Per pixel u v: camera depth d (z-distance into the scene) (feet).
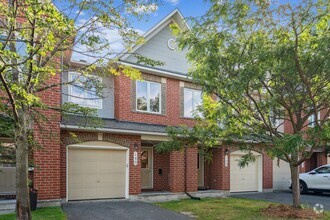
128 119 50.34
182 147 39.14
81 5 23.20
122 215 35.83
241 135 35.50
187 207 42.06
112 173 46.93
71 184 43.68
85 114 31.65
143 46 53.01
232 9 27.04
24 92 18.95
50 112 36.88
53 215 33.09
